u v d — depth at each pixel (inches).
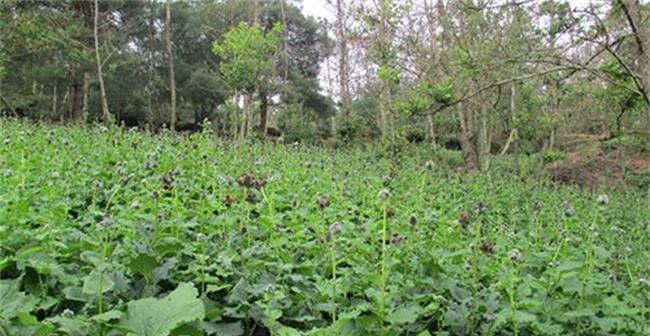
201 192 239.0
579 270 158.4
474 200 380.2
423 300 152.3
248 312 139.8
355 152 685.3
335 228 137.0
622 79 386.9
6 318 106.0
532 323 138.9
